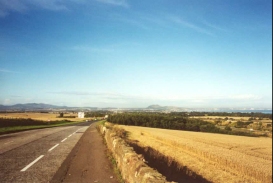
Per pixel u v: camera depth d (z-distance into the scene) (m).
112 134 14.15
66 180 7.30
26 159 10.42
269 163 22.30
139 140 35.06
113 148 11.73
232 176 16.91
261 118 129.75
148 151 21.78
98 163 9.93
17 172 8.09
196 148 27.77
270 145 39.59
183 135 48.59
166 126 80.12
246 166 19.53
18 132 26.81
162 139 38.09
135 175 5.94
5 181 7.01
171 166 15.91
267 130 77.88
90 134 25.92
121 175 8.03
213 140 42.28
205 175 16.58
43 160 10.27
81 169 8.78
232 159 21.67
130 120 84.94
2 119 39.81
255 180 16.92
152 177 5.11
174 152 25.50
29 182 6.95
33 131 29.11
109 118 92.25
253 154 29.09
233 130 74.56
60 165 9.34
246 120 112.56
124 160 7.64
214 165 20.31
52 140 18.73
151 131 55.69
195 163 20.28
